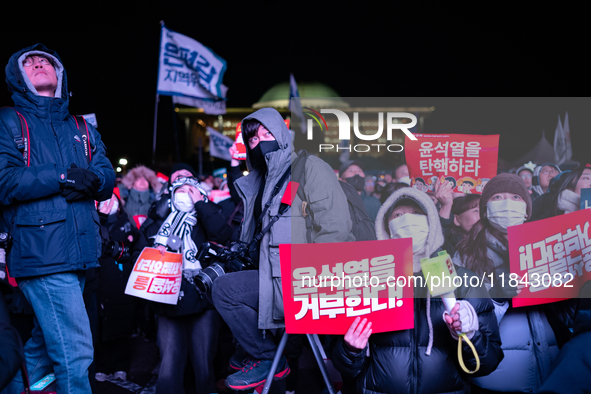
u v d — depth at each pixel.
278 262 1.92
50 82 2.17
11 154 2.03
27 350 2.25
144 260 2.66
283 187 1.99
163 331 2.81
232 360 2.30
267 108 2.16
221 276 2.08
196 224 2.82
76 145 2.21
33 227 2.00
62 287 2.04
